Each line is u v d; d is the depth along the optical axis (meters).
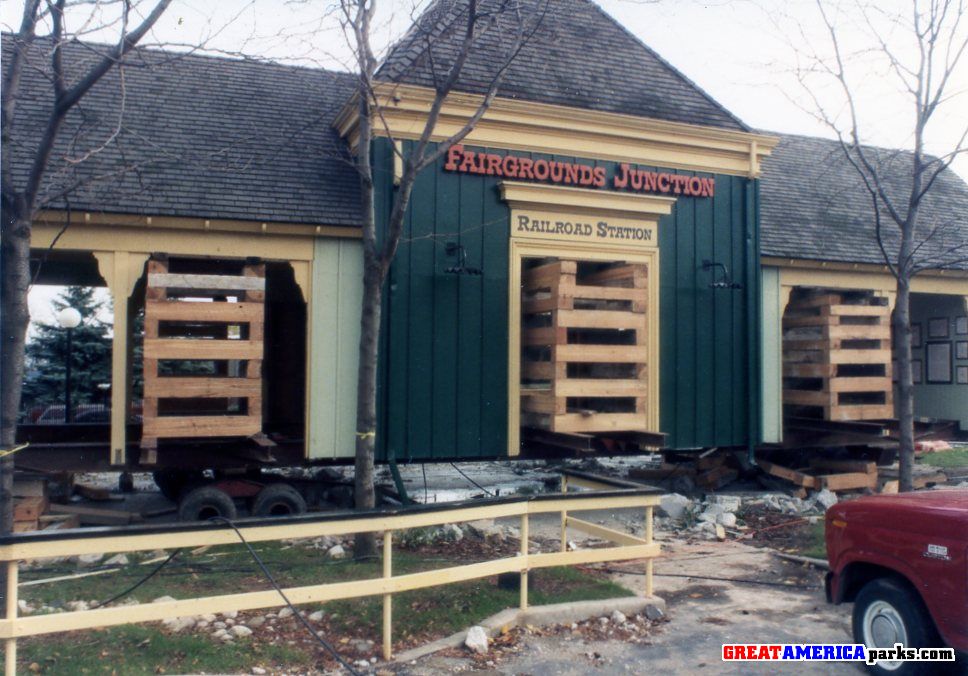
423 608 6.99
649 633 6.84
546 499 6.86
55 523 9.78
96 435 12.38
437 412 10.89
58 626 5.05
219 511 9.98
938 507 5.38
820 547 9.84
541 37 12.15
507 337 11.28
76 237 9.89
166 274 9.77
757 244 12.84
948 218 16.72
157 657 5.85
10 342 6.25
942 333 18.27
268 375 14.23
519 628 6.76
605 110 11.83
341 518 5.89
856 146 9.81
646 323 11.20
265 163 11.26
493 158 11.23
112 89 11.85
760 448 13.16
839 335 13.20
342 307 10.94
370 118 8.34
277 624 6.61
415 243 10.89
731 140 12.56
